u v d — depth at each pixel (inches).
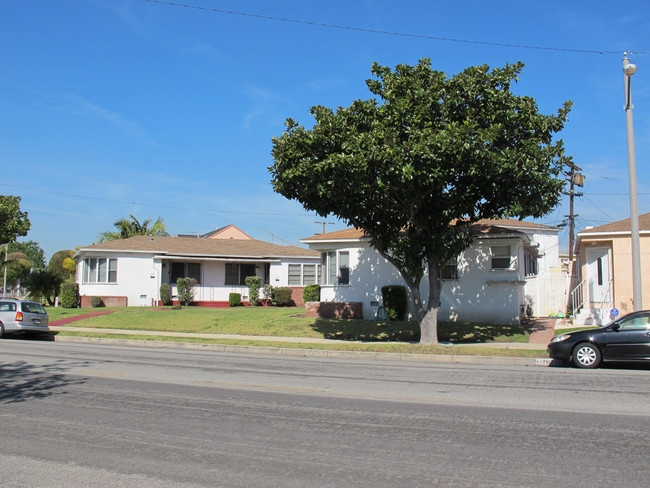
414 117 609.3
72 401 352.5
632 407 336.2
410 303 953.5
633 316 530.0
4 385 409.7
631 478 209.2
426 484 204.1
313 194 671.1
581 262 992.2
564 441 260.4
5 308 840.3
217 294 1411.2
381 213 716.0
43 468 223.0
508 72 618.5
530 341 744.3
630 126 626.8
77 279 1446.9
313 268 1448.1
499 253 904.3
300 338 813.9
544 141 647.8
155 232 1934.1
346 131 626.5
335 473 216.4
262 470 220.2
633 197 627.8
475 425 291.7
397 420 303.6
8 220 1161.4
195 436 270.5
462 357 618.5
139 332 906.1
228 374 477.7
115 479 210.5
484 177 604.1
